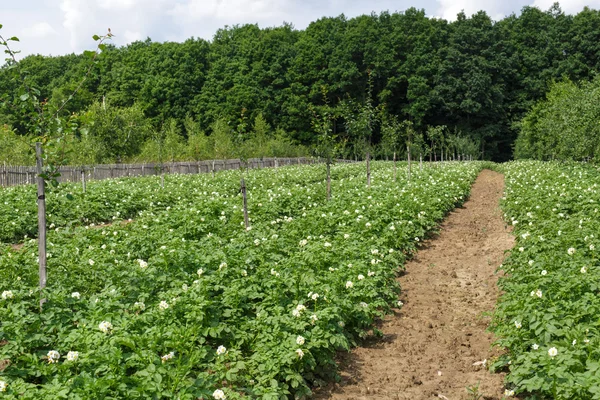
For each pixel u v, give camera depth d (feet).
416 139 132.26
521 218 47.50
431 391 19.88
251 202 53.21
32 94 23.84
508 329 21.06
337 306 23.32
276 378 18.93
